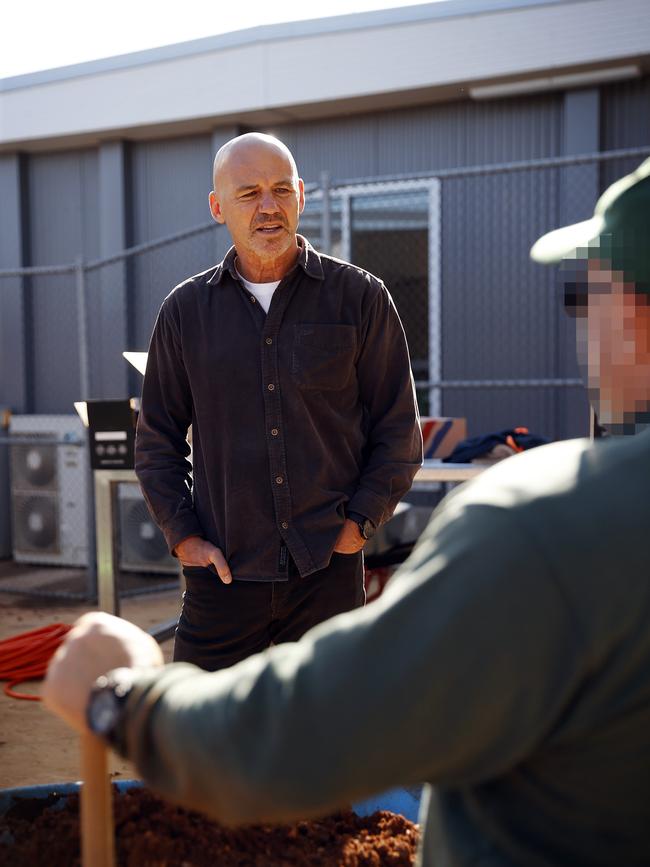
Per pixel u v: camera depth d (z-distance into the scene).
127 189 8.02
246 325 2.46
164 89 7.44
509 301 6.89
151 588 6.82
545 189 6.71
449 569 0.81
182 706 0.89
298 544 2.43
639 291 0.90
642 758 0.84
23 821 1.76
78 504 8.05
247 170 2.40
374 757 0.79
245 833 1.58
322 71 6.89
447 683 0.78
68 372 8.45
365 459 2.61
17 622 6.34
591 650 0.81
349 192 7.30
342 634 0.83
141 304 8.07
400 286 7.22
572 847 0.86
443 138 7.00
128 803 1.63
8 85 8.04
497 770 0.83
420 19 6.61
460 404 7.07
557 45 6.28
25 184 8.52
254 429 2.44
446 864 0.92
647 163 0.93
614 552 0.82
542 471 0.88
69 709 0.98
